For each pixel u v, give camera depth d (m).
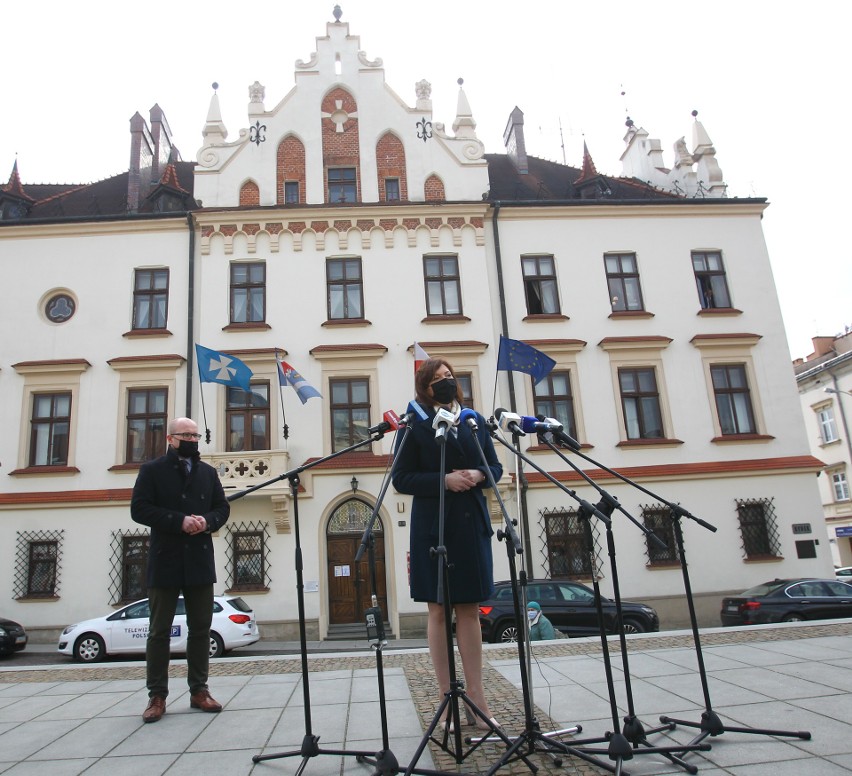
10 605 15.33
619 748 3.06
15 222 17.44
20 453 16.27
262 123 18.67
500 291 17.94
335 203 18.02
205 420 16.22
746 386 18.17
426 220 18.09
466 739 3.52
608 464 17.03
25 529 15.72
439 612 3.79
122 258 17.55
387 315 17.44
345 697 4.88
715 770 3.07
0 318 17.02
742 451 17.50
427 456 3.71
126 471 16.09
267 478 15.73
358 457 16.38
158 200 18.83
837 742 3.36
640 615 12.54
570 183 22.39
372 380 16.95
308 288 17.44
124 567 15.66
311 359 17.00
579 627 12.54
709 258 19.12
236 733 4.01
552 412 17.39
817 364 34.62
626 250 18.73
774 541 16.81
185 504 4.72
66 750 3.77
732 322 18.52
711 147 21.42
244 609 13.13
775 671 5.03
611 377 17.66
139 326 17.30
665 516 16.80
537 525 16.28
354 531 16.17
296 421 16.48
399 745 3.67
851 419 30.25
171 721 4.31
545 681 5.13
